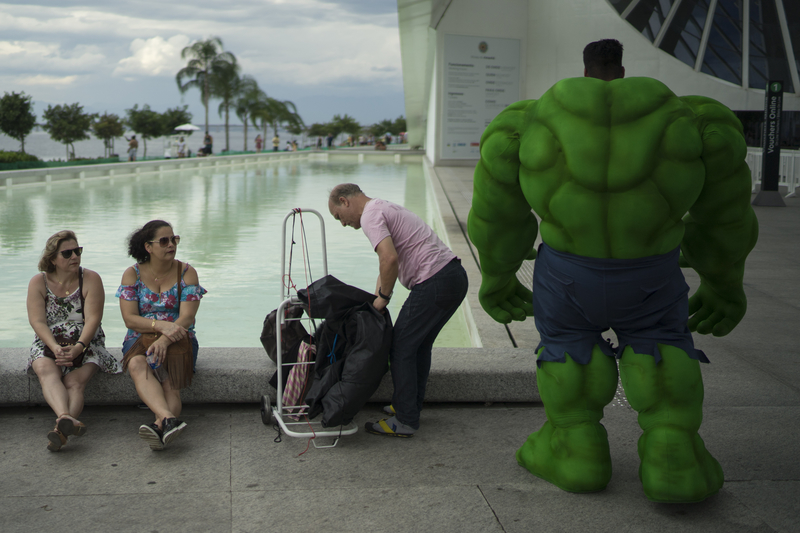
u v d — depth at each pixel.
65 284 3.66
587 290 2.77
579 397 2.93
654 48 22.80
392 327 3.45
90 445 3.38
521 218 3.09
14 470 3.10
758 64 21.50
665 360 2.80
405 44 26.11
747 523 2.68
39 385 3.73
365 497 2.88
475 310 5.97
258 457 3.26
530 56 24.53
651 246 2.69
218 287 8.35
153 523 2.65
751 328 5.48
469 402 3.99
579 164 2.61
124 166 27.81
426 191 21.38
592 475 2.88
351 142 68.12
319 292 3.43
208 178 27.42
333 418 3.34
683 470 2.73
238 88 53.88
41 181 23.36
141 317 3.65
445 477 3.07
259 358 4.04
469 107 24.53
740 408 3.82
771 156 13.73
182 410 3.85
